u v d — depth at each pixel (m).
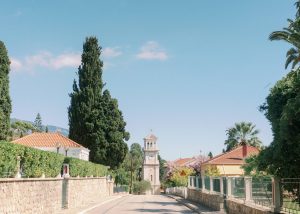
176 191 68.88
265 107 21.30
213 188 32.41
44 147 56.31
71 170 33.41
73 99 67.56
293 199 14.51
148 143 125.81
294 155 18.59
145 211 30.00
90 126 66.00
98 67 68.38
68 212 27.16
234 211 23.59
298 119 17.08
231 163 65.81
